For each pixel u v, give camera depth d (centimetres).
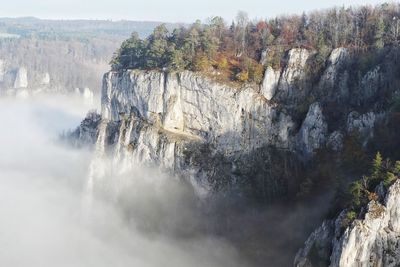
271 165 16825
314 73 17025
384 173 11675
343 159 14912
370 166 13162
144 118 18562
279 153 16962
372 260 11012
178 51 17975
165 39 19738
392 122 14150
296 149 16825
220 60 18088
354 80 16525
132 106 18950
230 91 17200
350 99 16412
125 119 19050
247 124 17200
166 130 18112
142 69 18875
